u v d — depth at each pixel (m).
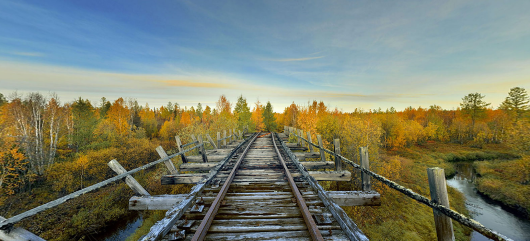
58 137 33.34
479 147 49.22
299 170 5.77
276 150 9.01
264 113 50.97
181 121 61.78
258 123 54.09
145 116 70.38
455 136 58.97
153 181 23.64
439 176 2.19
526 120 30.09
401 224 17.80
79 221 16.34
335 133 32.00
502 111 49.97
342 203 4.05
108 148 33.38
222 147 12.25
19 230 2.10
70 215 17.09
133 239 14.84
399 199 21.62
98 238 15.53
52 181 24.05
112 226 17.02
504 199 22.36
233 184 4.62
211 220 2.87
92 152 28.77
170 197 3.86
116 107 50.22
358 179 21.77
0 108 25.81
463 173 32.84
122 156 30.11
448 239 2.10
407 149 47.91
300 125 34.62
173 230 2.63
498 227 17.72
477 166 35.12
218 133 11.48
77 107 37.84
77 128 35.66
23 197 20.92
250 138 15.94
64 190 23.23
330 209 3.07
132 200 3.86
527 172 24.59
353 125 27.38
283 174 5.40
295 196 3.73
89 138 35.59
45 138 29.84
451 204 21.95
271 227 2.73
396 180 26.61
